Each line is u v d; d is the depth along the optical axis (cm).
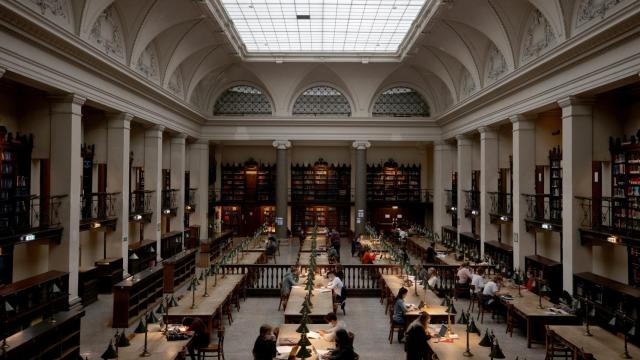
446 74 2042
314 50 2122
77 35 1064
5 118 1070
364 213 2414
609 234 992
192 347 766
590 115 1112
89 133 1410
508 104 1490
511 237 1706
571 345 729
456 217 2300
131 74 1349
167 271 1384
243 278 1291
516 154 1438
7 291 895
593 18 995
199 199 2367
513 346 916
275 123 2373
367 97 2375
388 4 1595
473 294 1201
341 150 2875
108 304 1224
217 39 1747
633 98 1105
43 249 1129
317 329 780
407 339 736
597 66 994
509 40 1378
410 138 2406
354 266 1387
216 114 2422
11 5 805
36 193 1129
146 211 1653
